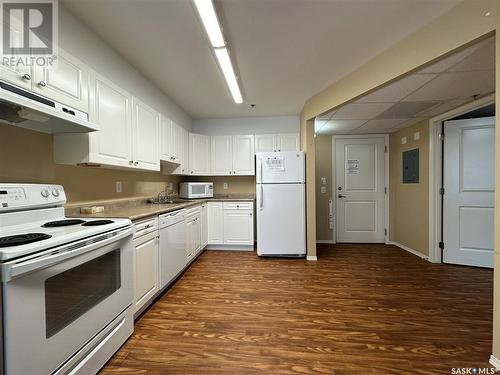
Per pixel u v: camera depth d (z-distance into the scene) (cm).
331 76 262
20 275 94
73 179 194
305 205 348
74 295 122
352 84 250
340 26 180
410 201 383
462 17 152
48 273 105
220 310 202
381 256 359
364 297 225
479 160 304
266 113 404
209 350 153
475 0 145
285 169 346
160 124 277
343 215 447
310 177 344
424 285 252
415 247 371
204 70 252
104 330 140
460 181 314
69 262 115
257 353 151
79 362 123
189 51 216
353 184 444
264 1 156
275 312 199
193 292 237
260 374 134
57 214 162
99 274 141
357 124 377
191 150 390
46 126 154
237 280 267
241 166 409
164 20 175
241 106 366
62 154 173
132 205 273
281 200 346
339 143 445
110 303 145
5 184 136
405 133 396
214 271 295
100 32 189
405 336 167
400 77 201
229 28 183
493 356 139
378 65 218
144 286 193
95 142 175
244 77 265
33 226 140
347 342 161
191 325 180
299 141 398
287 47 207
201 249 354
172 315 195
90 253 128
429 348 154
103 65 200
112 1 157
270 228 348
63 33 162
